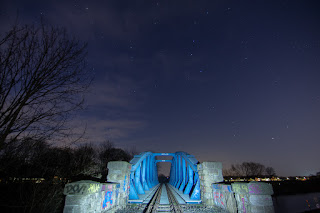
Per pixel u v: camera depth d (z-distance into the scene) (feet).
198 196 26.89
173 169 77.00
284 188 100.63
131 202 25.26
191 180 33.91
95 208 13.04
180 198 30.60
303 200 77.41
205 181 22.84
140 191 34.81
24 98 7.30
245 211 13.41
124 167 21.38
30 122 7.54
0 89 6.89
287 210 61.11
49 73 8.06
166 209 22.45
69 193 10.98
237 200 15.05
